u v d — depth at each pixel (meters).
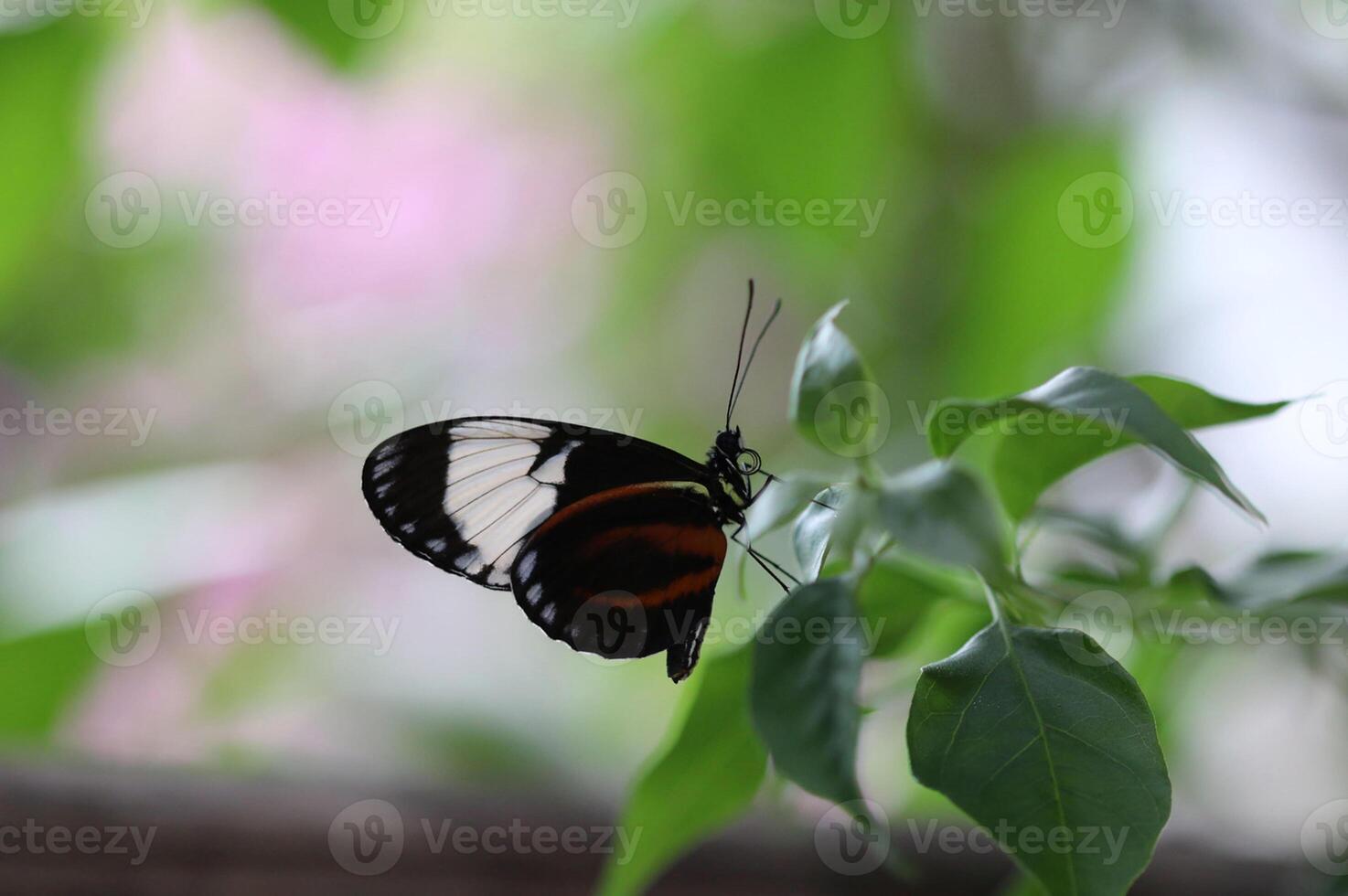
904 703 0.57
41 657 0.60
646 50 0.62
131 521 0.62
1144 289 0.62
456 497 0.54
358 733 0.62
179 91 0.63
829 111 0.62
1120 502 0.61
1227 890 0.55
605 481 0.54
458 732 0.63
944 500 0.50
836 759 0.49
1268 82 0.61
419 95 0.63
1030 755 0.48
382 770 0.62
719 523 0.54
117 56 0.61
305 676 0.63
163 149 0.63
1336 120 0.61
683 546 0.54
